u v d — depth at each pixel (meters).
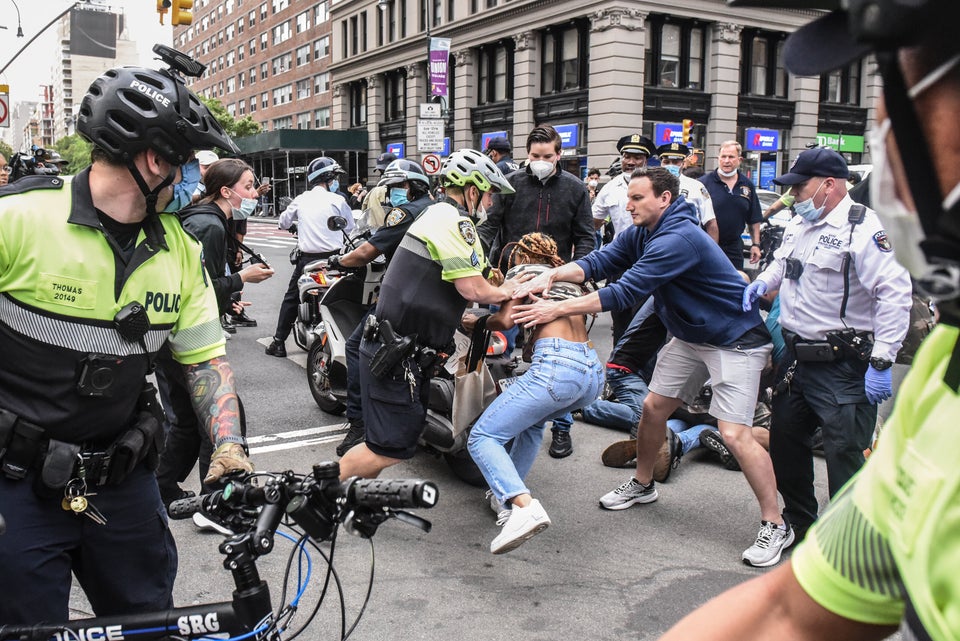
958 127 0.62
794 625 0.94
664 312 3.75
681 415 5.14
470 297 3.40
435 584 3.38
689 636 0.99
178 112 1.73
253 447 5.22
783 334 3.59
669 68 27.34
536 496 4.38
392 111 40.81
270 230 30.95
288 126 61.69
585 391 3.57
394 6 38.50
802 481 3.63
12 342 1.73
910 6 0.57
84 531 1.87
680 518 4.08
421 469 4.85
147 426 1.90
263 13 64.31
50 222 1.72
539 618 3.11
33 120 181.00
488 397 4.14
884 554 0.83
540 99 29.31
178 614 1.70
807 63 0.69
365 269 5.52
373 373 3.43
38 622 1.77
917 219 0.65
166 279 1.89
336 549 3.70
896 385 3.76
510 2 29.53
